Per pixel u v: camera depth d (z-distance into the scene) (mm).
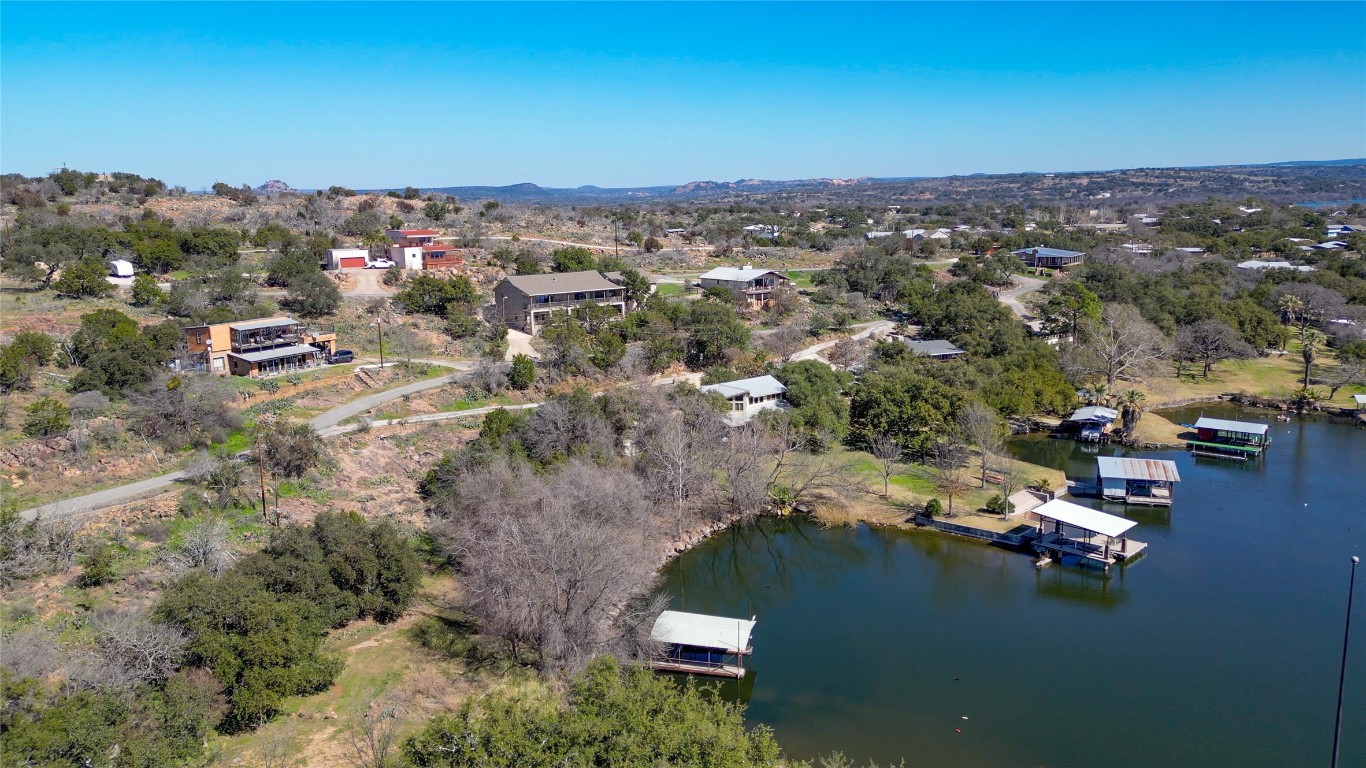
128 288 108125
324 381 86562
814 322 129125
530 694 36281
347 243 145750
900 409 87812
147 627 41312
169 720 37344
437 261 134000
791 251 190875
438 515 64875
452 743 32344
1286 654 52625
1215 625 56375
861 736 44906
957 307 124312
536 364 96562
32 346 76500
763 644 55062
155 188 180250
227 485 61250
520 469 64188
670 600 61438
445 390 87062
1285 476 84688
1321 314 141625
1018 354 109875
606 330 105812
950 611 59438
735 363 105125
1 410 65250
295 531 52969
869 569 66625
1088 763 42562
